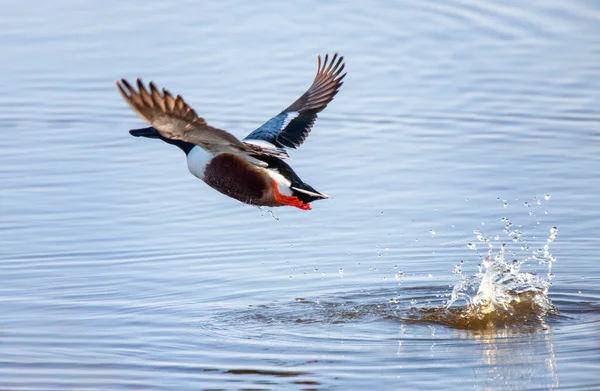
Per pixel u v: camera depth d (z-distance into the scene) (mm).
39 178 17672
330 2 29859
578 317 11750
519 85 23109
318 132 20516
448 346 10844
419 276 13422
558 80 23406
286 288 12984
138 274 13469
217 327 11570
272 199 10234
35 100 22250
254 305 12375
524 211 15867
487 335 11203
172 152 19406
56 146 19547
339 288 13000
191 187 17359
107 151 19328
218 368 10289
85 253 14242
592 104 21719
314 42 26250
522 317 11750
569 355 10383
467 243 14602
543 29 27359
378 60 25016
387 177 17734
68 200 16562
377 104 22109
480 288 12234
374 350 10734
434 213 15883
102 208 16219
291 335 11297
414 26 27688
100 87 23000
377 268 13727
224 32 27000
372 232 15148
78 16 28219
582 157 18562
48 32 26734
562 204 16109
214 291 12867
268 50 25547
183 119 8523
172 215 15977
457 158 18703
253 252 14383
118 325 11664
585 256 13914
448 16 28547
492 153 18969
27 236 14898
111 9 28984
